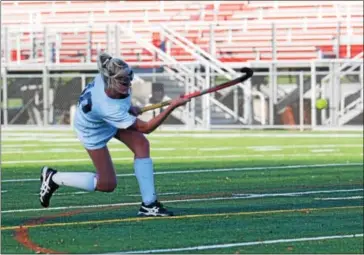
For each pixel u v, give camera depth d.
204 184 22.17
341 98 48.88
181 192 20.45
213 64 49.72
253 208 17.58
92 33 59.03
